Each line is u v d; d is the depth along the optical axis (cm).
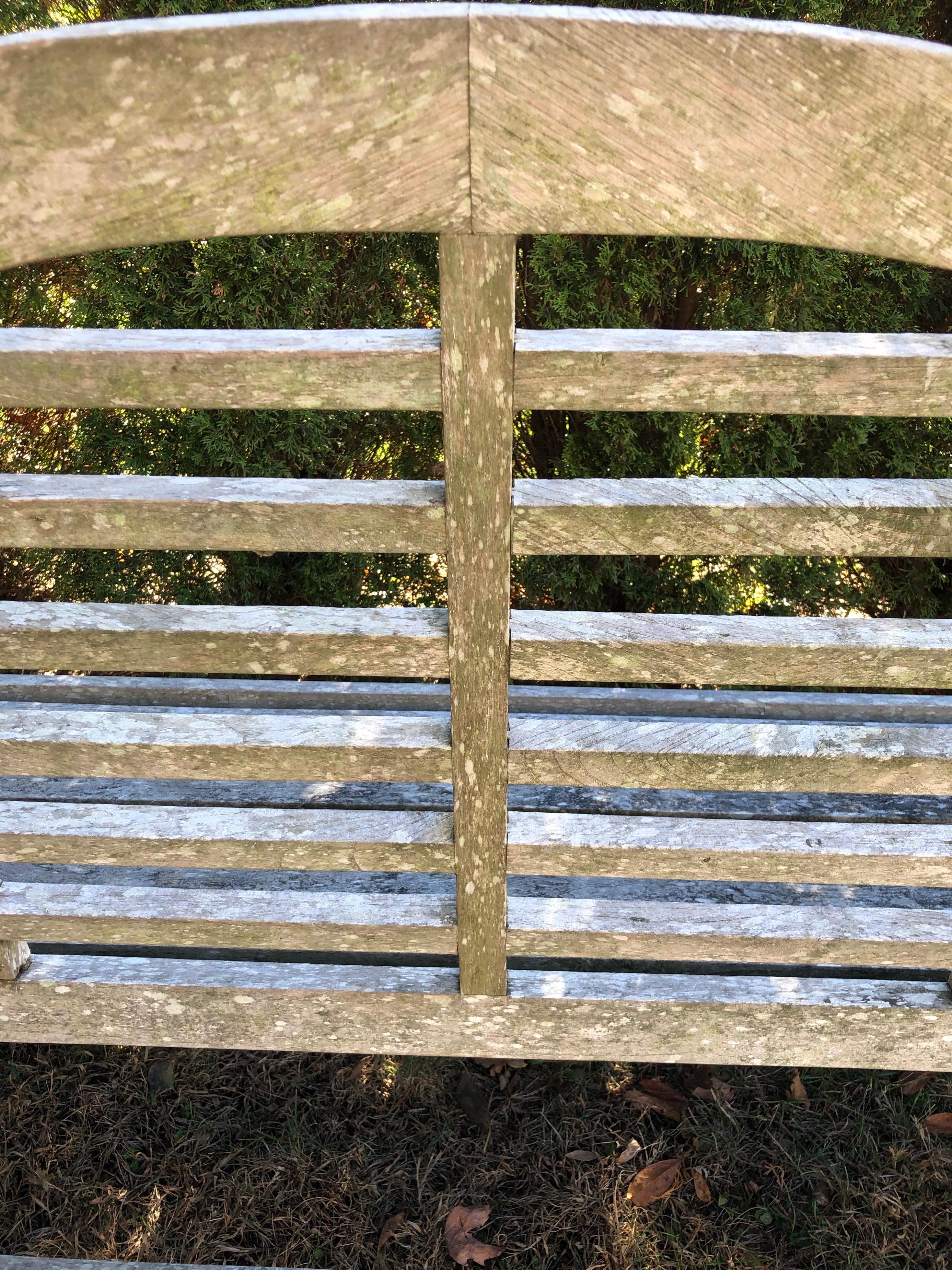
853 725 111
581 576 252
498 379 81
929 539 91
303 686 156
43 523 92
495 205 72
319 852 118
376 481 92
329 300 235
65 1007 136
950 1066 135
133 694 156
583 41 65
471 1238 160
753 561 261
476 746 105
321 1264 159
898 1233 162
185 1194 168
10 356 81
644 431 243
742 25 64
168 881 137
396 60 66
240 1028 137
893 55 65
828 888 137
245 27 64
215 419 229
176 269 215
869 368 81
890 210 71
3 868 139
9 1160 173
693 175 70
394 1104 184
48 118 67
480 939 123
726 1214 164
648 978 133
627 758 107
